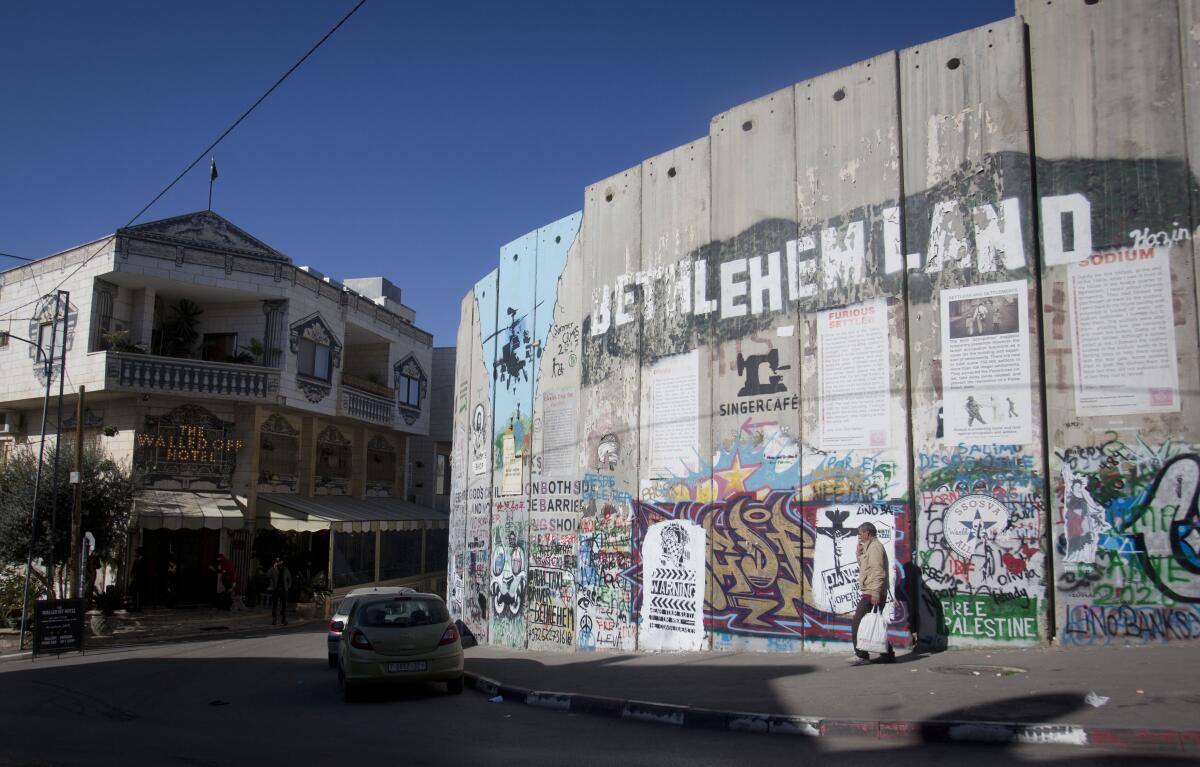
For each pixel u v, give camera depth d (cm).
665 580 1341
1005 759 609
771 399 1223
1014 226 1026
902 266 1106
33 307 2898
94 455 2555
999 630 985
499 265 1952
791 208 1234
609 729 838
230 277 2883
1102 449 955
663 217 1436
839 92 1201
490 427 1938
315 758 737
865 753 659
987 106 1062
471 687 1210
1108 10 1007
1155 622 911
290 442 3111
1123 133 983
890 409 1095
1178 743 598
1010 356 1013
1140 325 950
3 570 2452
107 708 1134
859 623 994
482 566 1916
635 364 1451
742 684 953
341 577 3094
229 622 2631
